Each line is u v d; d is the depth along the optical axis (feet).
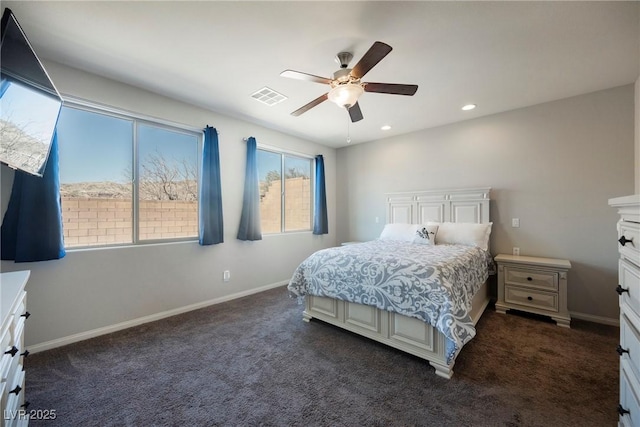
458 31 6.19
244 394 5.53
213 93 9.43
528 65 7.63
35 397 5.39
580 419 4.81
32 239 6.82
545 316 9.56
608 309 9.11
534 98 9.81
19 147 4.89
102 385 5.80
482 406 5.14
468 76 8.21
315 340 7.84
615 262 9.00
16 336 3.87
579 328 8.60
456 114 11.39
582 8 5.48
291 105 10.47
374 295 7.19
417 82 8.57
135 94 8.91
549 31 6.18
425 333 6.51
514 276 9.79
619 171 8.93
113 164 8.75
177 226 10.32
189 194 10.69
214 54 7.11
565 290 8.89
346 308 8.18
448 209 12.42
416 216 13.48
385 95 9.53
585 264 9.50
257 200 12.32
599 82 8.64
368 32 6.23
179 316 9.72
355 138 15.24
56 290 7.47
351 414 4.97
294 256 14.76
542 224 10.31
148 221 9.54
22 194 6.77
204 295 10.77
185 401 5.32
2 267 6.80
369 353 7.09
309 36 6.37
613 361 6.66
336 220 17.46
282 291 12.88
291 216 15.14
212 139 10.70
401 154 14.39
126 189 9.02
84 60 7.36
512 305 9.80
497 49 6.87
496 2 5.33
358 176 16.37
